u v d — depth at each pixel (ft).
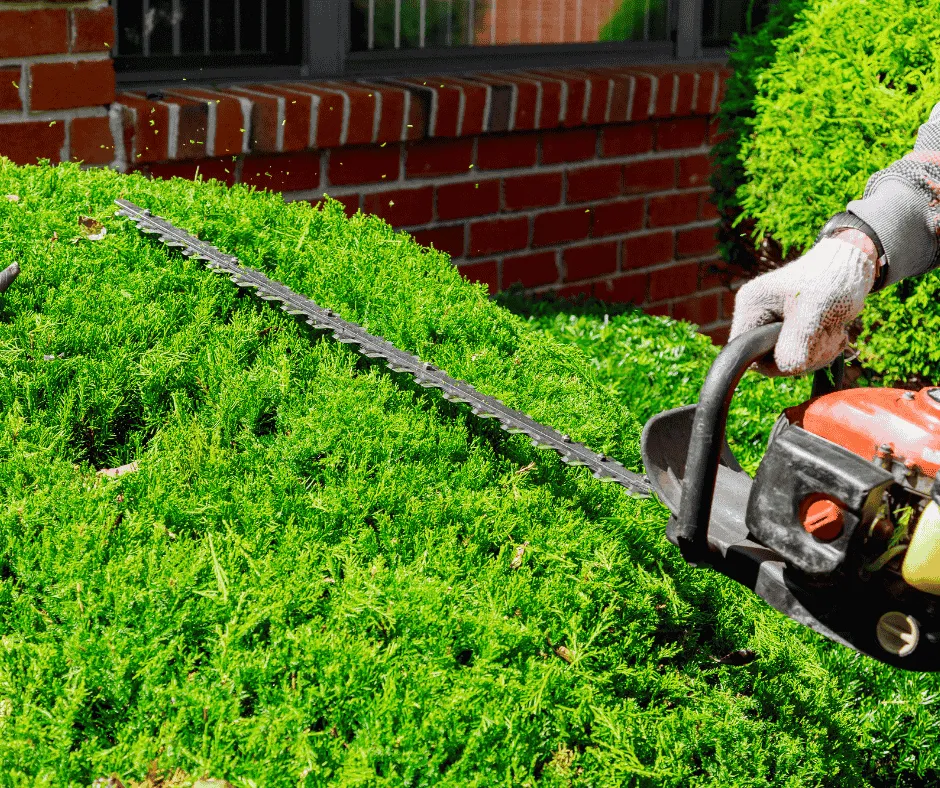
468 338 11.14
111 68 14.30
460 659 7.13
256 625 6.85
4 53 13.30
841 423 6.47
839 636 6.27
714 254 22.38
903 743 8.48
